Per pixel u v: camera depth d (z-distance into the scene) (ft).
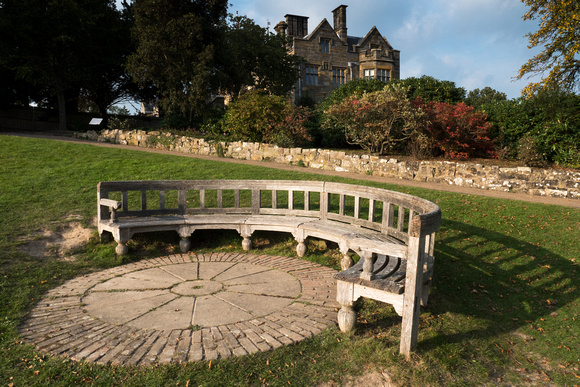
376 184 32.81
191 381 9.59
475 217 24.80
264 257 20.45
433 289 16.21
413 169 39.01
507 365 11.16
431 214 11.30
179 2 62.75
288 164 44.42
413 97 54.08
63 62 67.62
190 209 23.31
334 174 38.40
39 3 63.00
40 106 87.56
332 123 51.34
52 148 39.19
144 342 11.37
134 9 61.36
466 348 11.85
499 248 20.49
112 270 18.20
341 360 10.79
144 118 90.63
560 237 21.81
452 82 55.57
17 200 24.98
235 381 9.67
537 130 42.42
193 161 38.32
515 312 14.70
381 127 45.03
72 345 11.16
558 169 38.75
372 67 105.81
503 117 45.70
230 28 77.56
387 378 10.04
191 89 61.62
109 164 34.73
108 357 10.49
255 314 13.43
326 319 13.15
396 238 17.80
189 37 59.26
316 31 104.32
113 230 19.85
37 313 13.42
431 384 9.87
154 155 40.57
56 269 17.87
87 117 87.86
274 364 10.43
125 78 82.79
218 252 21.38
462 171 37.58
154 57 60.08
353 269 13.24
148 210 22.56
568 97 41.91
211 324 12.60
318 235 19.57
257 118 50.78
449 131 44.42
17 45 64.23
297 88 101.24
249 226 21.42
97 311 13.58
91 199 26.43
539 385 10.30
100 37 69.97
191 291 15.57
